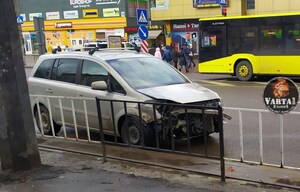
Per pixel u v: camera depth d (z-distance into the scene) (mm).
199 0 35094
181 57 24312
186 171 5355
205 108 5004
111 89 7000
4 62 5301
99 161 6016
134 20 47031
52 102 8133
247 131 7805
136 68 7328
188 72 24016
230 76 20438
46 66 8531
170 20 37969
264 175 5062
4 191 4980
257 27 16984
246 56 17453
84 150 6617
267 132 7629
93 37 48219
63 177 5367
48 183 5164
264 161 5910
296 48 16078
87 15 48062
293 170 5246
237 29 17609
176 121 6117
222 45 18188
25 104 5547
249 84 16359
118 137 7125
